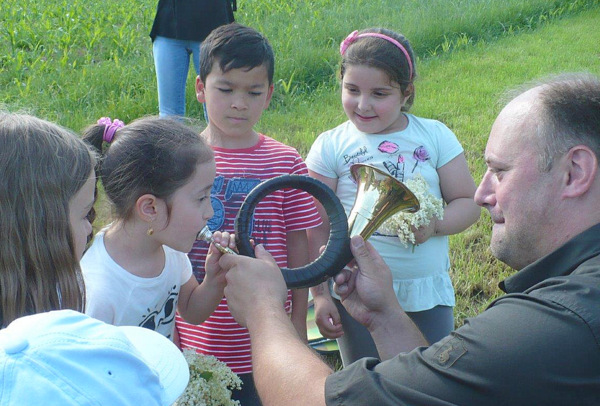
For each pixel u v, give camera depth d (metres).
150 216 2.33
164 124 2.42
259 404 2.96
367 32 3.27
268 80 2.99
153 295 2.43
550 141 1.87
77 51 10.40
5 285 1.70
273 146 3.07
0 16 11.57
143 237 2.38
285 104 8.40
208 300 2.57
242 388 2.93
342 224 2.44
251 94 2.94
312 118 7.75
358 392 1.72
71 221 1.84
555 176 1.88
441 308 3.26
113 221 2.40
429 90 8.78
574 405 1.59
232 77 2.88
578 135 1.84
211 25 6.04
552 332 1.60
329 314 3.07
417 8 12.76
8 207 1.70
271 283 2.23
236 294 2.25
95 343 1.33
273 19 12.08
